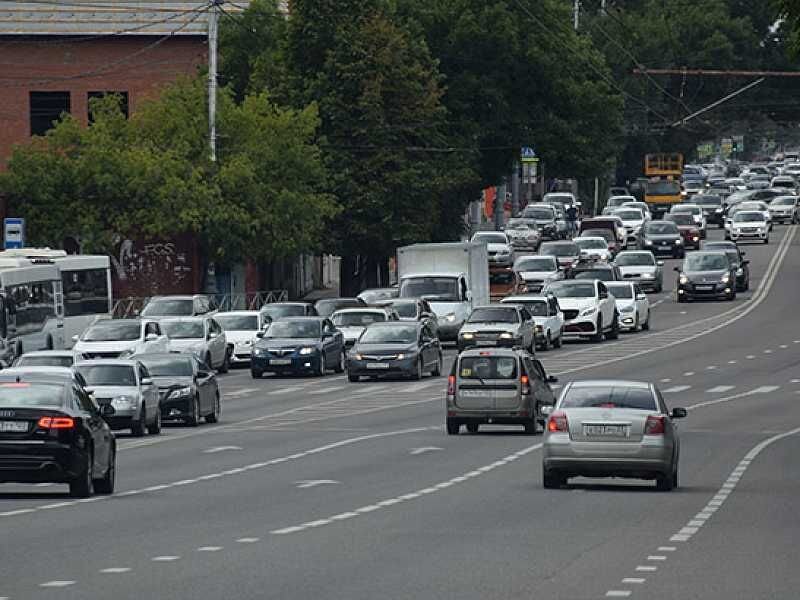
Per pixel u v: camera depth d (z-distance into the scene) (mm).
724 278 189375
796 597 34656
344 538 44938
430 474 65812
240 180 163375
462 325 139375
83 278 139250
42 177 162000
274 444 80875
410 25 199500
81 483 55938
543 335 143500
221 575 37531
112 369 86938
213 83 160875
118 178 162000
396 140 182875
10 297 118750
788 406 102938
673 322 169750
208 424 94188
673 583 36500
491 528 47500
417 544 43562
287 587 35656
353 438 83688
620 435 57344
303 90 184000
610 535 45781
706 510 52781
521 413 84500
